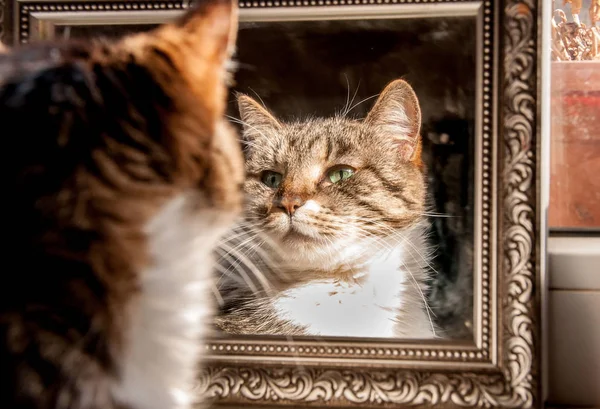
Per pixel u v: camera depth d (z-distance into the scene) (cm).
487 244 69
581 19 80
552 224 78
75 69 40
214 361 71
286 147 71
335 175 71
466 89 69
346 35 71
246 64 72
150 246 41
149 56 44
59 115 38
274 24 71
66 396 37
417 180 70
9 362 36
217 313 71
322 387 69
